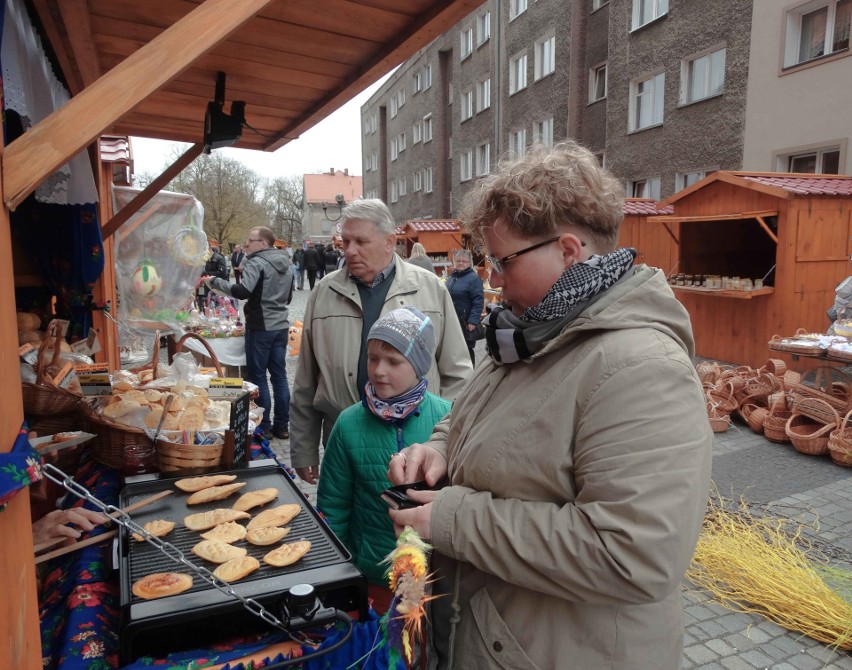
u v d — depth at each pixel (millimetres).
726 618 2773
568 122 16844
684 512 865
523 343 1045
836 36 9672
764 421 5223
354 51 2506
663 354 929
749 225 9617
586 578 894
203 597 1136
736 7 11188
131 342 7234
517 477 1015
